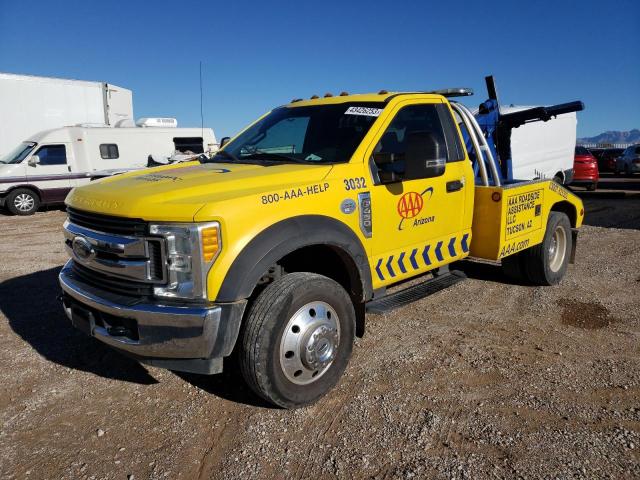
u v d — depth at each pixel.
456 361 4.07
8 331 4.87
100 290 3.36
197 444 3.10
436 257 4.65
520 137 13.00
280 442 3.09
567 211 6.38
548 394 3.54
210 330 2.97
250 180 3.47
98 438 3.17
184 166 4.50
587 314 5.08
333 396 3.59
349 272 3.81
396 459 2.90
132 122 17.11
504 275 6.38
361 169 3.89
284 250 3.21
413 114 4.50
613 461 2.82
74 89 17.00
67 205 3.75
